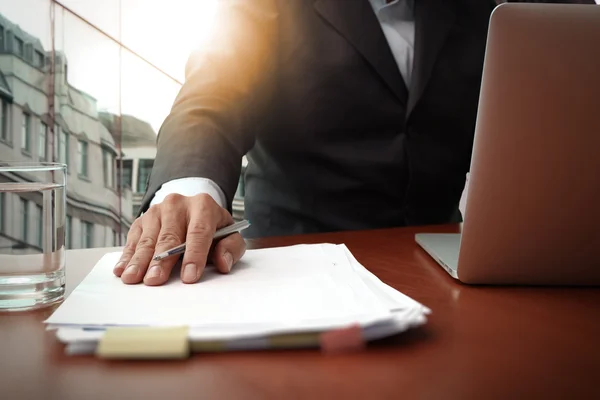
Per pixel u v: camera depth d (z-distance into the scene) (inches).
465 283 26.2
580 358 16.9
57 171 22.7
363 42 49.4
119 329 17.1
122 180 104.9
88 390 14.6
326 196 51.4
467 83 52.5
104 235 104.9
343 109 50.2
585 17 22.4
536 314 21.5
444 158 52.7
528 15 22.3
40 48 98.0
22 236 22.2
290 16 49.6
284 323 17.1
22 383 15.1
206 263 25.5
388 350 17.3
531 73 22.5
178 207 27.8
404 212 52.1
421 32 50.5
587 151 22.9
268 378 15.2
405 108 50.8
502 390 14.6
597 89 22.5
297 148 51.2
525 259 24.7
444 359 16.6
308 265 26.0
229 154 38.6
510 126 23.0
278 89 50.2
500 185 23.7
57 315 18.3
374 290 20.6
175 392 14.4
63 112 100.3
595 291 25.0
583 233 24.1
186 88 43.0
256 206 55.2
